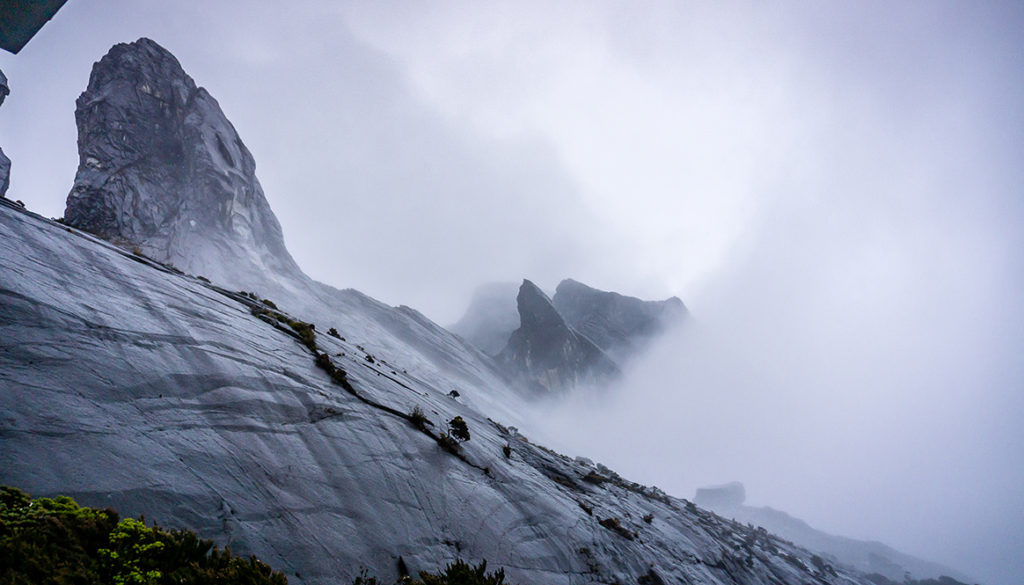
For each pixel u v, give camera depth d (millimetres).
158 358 8430
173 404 7508
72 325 7789
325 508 7312
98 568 3734
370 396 12781
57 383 6316
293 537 6324
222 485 6379
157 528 4527
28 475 4633
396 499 8758
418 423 12922
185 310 11367
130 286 10945
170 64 68062
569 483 19266
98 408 6355
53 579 3361
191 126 62188
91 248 12219
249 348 11203
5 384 5730
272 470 7398
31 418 5449
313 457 8430
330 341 18328
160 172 57906
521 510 11977
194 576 4188
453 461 12164
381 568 6867
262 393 9414
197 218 55438
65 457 5180
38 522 3818
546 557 10484
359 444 9789
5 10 4391
